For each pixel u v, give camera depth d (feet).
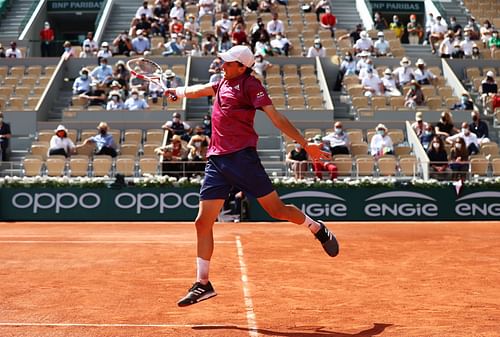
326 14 120.16
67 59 104.22
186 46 106.93
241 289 30.78
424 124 84.99
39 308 26.40
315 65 103.76
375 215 72.23
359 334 22.50
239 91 24.04
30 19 131.44
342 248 46.73
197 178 72.64
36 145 83.15
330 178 73.67
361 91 97.96
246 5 126.93
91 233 57.62
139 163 75.87
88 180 71.82
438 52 115.55
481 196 72.90
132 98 92.38
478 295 29.71
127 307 26.66
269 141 88.28
